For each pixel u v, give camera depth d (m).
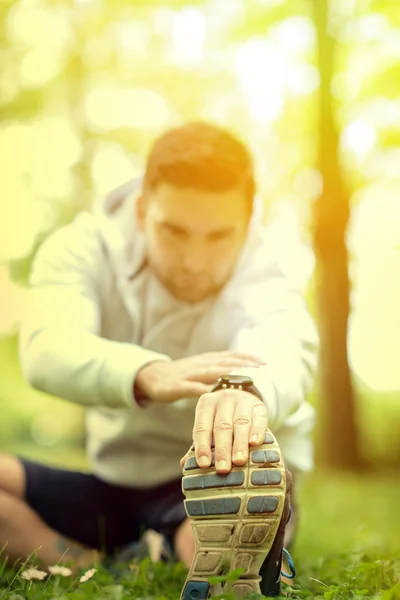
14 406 19.44
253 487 1.83
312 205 11.53
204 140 2.81
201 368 2.46
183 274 2.93
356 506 7.55
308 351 2.87
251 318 2.97
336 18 11.31
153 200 2.86
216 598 1.77
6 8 12.50
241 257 3.14
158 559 3.16
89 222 3.35
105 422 3.18
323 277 11.62
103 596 2.14
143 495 3.14
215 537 1.85
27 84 12.68
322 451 11.97
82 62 12.54
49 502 3.11
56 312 2.95
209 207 2.78
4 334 15.17
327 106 11.29
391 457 13.71
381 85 11.49
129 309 3.20
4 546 2.76
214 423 1.92
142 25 12.47
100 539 3.16
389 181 11.94
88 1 12.46
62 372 2.66
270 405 2.28
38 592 2.23
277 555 1.90
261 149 12.35
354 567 2.47
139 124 12.50
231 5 12.08
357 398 12.01
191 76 12.50
